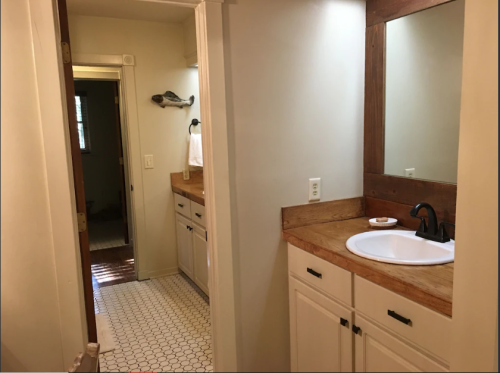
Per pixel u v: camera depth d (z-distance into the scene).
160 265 3.85
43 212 1.52
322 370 1.91
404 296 1.43
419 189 1.96
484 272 1.09
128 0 2.88
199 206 3.21
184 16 3.39
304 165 2.07
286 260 2.09
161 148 3.72
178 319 2.96
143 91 3.58
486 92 1.05
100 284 3.68
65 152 1.53
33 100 1.47
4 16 1.41
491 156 1.05
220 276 1.91
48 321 1.57
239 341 2.01
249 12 1.84
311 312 1.93
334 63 2.09
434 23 1.84
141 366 2.39
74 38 3.27
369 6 2.13
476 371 1.14
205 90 1.80
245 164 1.91
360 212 2.28
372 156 2.21
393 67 2.04
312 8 1.99
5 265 1.50
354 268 1.62
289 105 1.99
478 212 1.09
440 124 1.85
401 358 1.48
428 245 1.77
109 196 6.36
